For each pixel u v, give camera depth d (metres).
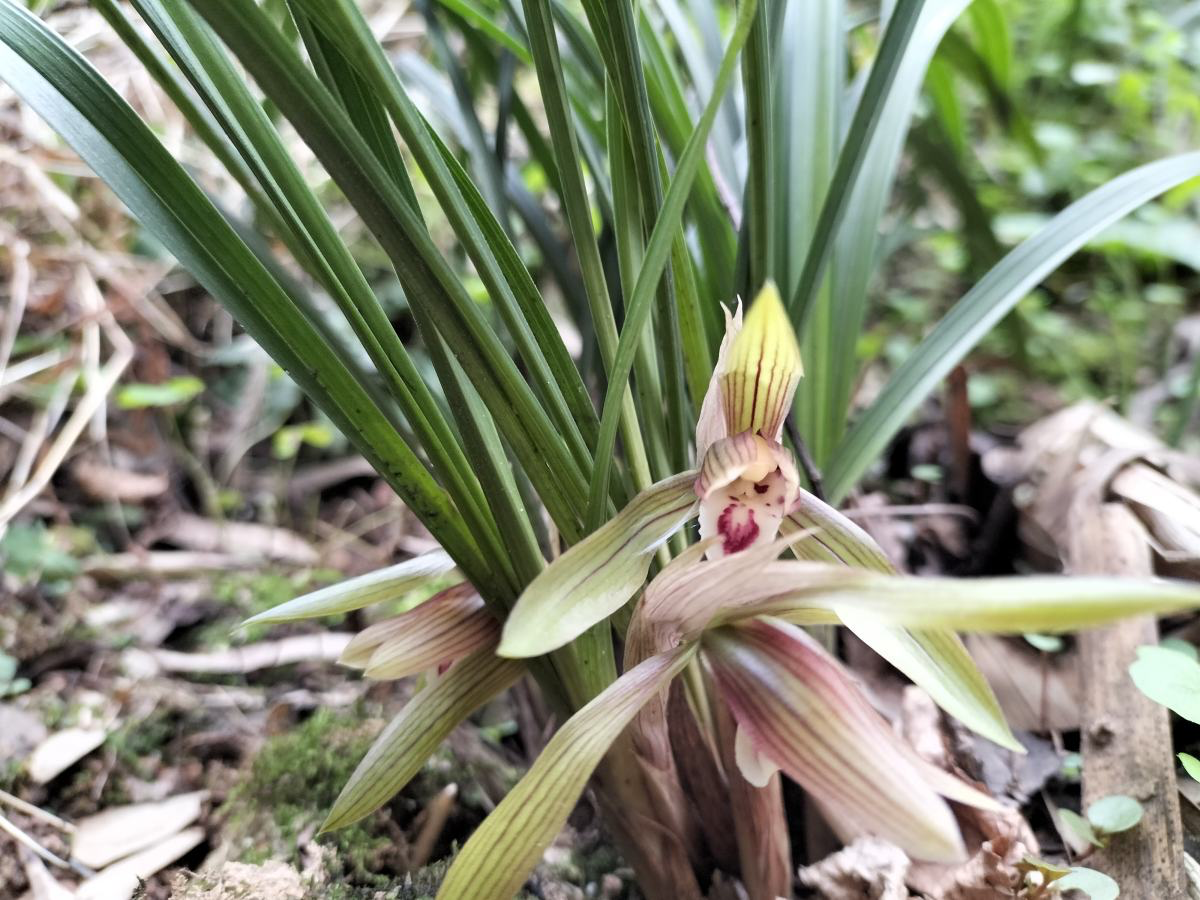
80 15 0.32
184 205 0.11
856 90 0.22
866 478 0.29
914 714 0.18
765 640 0.11
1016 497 0.25
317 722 0.21
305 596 0.14
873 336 0.37
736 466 0.12
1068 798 0.18
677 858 0.14
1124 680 0.18
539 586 0.10
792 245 0.19
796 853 0.18
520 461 0.12
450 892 0.11
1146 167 0.18
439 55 0.22
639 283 0.10
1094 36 0.46
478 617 0.14
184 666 0.24
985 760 0.19
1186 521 0.20
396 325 0.37
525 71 0.37
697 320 0.14
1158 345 0.38
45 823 0.19
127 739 0.21
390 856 0.18
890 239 0.33
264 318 0.12
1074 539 0.21
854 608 0.10
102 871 0.18
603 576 0.11
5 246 0.31
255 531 0.31
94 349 0.31
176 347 0.36
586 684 0.13
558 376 0.13
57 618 0.25
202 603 0.27
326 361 0.12
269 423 0.35
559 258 0.23
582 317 0.22
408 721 0.13
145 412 0.33
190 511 0.32
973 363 0.38
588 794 0.19
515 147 0.38
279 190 0.12
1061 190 0.44
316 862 0.17
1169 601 0.08
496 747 0.21
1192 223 0.40
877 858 0.15
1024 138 0.28
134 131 0.11
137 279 0.34
